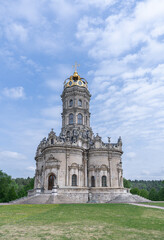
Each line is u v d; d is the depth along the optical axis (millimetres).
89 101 82375
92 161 63312
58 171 56250
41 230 15938
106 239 13508
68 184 56000
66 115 75812
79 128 72375
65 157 58500
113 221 20062
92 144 66125
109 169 61969
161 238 13773
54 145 58000
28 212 27156
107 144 64812
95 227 17078
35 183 70312
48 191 54188
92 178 62156
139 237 14000
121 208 32031
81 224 18344
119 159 65188
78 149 60875
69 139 64625
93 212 27141
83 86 78875
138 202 47219
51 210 29219
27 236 14188
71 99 77375
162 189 101250
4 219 21188
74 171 58031
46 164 57906
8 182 85875
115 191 55312
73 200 49750
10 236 14180
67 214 24953
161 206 36219
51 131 60812
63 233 14992
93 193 54719
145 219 21484
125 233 15047
